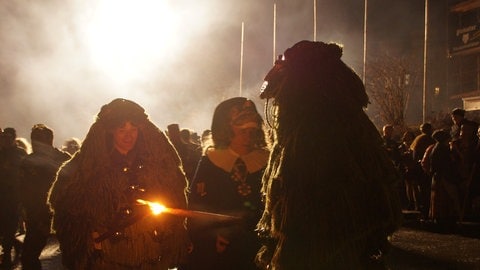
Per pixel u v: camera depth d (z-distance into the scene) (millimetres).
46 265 9438
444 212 12797
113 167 4523
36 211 8328
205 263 4523
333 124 3117
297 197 3102
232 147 4645
